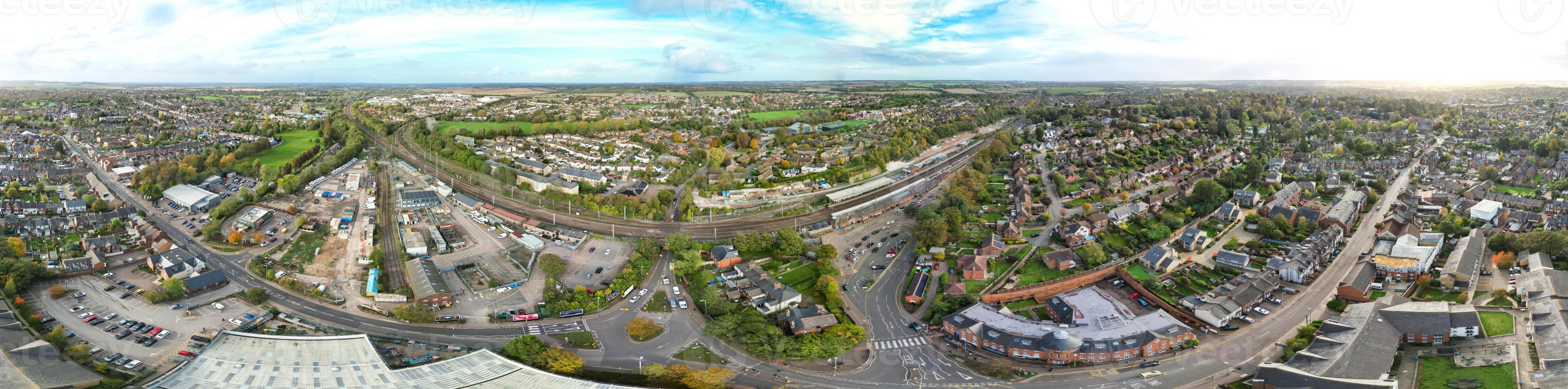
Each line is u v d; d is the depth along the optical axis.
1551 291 199.75
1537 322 183.25
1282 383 163.25
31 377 160.12
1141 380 176.00
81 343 188.12
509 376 173.50
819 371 183.38
